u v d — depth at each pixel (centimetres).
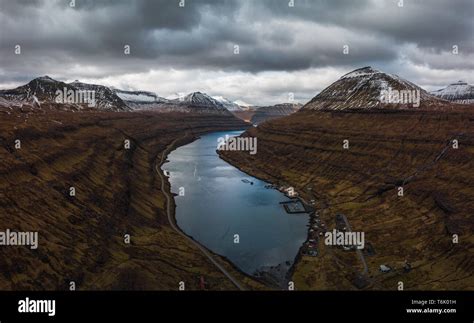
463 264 10456
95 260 10506
